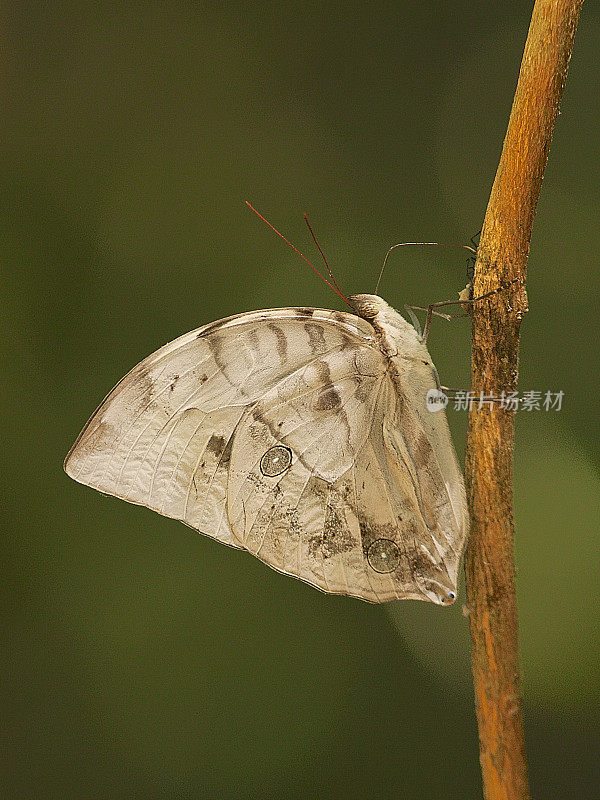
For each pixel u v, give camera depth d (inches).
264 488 19.7
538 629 20.6
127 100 22.6
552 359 21.2
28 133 22.5
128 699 21.1
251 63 22.7
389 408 19.5
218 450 19.7
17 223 22.2
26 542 21.4
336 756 20.8
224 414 19.7
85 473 19.5
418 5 22.7
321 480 19.6
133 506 21.5
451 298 21.5
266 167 22.3
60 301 21.9
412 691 20.9
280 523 19.7
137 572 21.3
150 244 22.1
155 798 20.8
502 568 18.5
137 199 22.3
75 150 22.5
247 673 21.1
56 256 22.0
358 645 21.1
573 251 21.5
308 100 22.6
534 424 21.0
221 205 22.2
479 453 18.6
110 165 22.4
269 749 20.8
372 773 20.6
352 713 20.9
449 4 22.7
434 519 19.2
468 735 20.7
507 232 18.5
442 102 22.3
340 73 22.6
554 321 21.4
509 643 18.4
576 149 21.8
